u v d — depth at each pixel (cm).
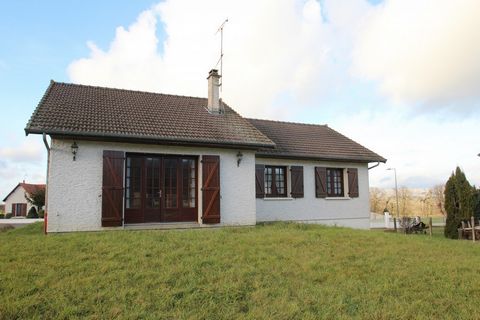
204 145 1256
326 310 563
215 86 1528
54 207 1051
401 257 884
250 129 1422
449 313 582
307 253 861
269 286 646
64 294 562
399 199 5622
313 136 1923
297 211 1645
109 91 1469
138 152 1180
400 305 595
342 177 1812
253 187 1343
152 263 719
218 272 688
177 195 1258
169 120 1316
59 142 1074
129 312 517
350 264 801
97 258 734
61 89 1356
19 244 827
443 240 1195
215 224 1255
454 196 1745
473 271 802
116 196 1111
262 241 948
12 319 486
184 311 534
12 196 4916
